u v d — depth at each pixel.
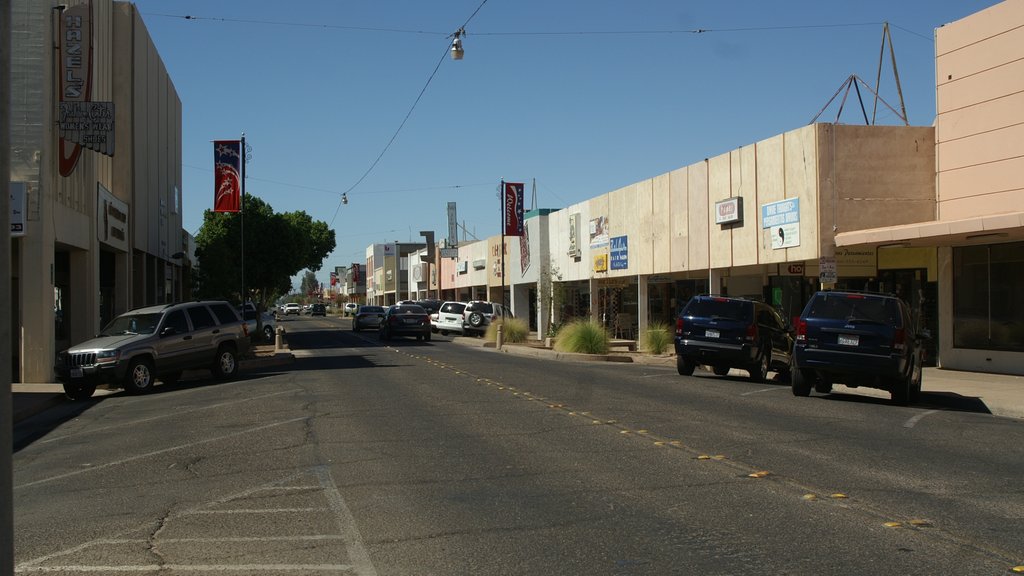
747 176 26.23
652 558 5.99
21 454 11.43
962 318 22.27
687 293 35.12
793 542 6.34
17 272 22.34
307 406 14.81
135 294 35.59
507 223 44.41
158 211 39.72
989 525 6.79
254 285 57.84
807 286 27.52
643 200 33.81
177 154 47.69
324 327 64.31
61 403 18.33
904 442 10.84
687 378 19.69
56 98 22.00
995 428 12.34
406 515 7.29
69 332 26.59
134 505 7.98
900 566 5.75
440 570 5.80
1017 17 20.09
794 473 8.83
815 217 22.92
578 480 8.56
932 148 23.05
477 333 45.09
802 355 15.71
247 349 22.28
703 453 9.97
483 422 12.55
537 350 29.52
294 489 8.41
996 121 20.67
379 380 19.30
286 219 59.44
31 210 21.02
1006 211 20.39
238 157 31.75
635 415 13.16
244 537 6.73
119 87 32.38
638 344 30.06
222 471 9.45
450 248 73.88
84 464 10.37
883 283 25.33
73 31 21.86
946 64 22.16
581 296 43.38
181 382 21.52
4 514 3.60
